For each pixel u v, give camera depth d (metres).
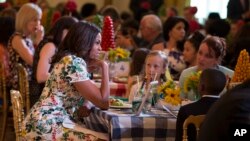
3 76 8.35
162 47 9.30
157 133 5.38
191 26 12.77
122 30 12.15
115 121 5.24
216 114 3.44
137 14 15.50
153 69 6.13
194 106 5.00
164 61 6.20
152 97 5.78
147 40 10.39
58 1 20.00
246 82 3.52
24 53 8.23
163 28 9.67
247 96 3.38
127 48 11.16
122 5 20.22
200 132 3.59
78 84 5.49
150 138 5.37
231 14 15.21
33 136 5.39
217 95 5.02
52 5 19.91
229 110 3.36
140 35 12.01
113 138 5.25
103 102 5.61
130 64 7.91
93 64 5.77
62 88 5.51
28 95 7.29
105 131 5.63
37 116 5.42
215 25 9.57
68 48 5.69
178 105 5.65
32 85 7.37
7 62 8.47
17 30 8.39
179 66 8.41
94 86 5.57
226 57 7.50
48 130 5.38
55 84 5.52
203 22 16.17
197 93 5.77
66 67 5.49
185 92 5.96
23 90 7.36
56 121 5.42
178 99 5.64
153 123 5.36
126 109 5.83
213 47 6.38
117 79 8.09
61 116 5.46
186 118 4.95
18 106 5.23
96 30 5.73
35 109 5.51
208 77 5.02
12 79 8.34
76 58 5.55
